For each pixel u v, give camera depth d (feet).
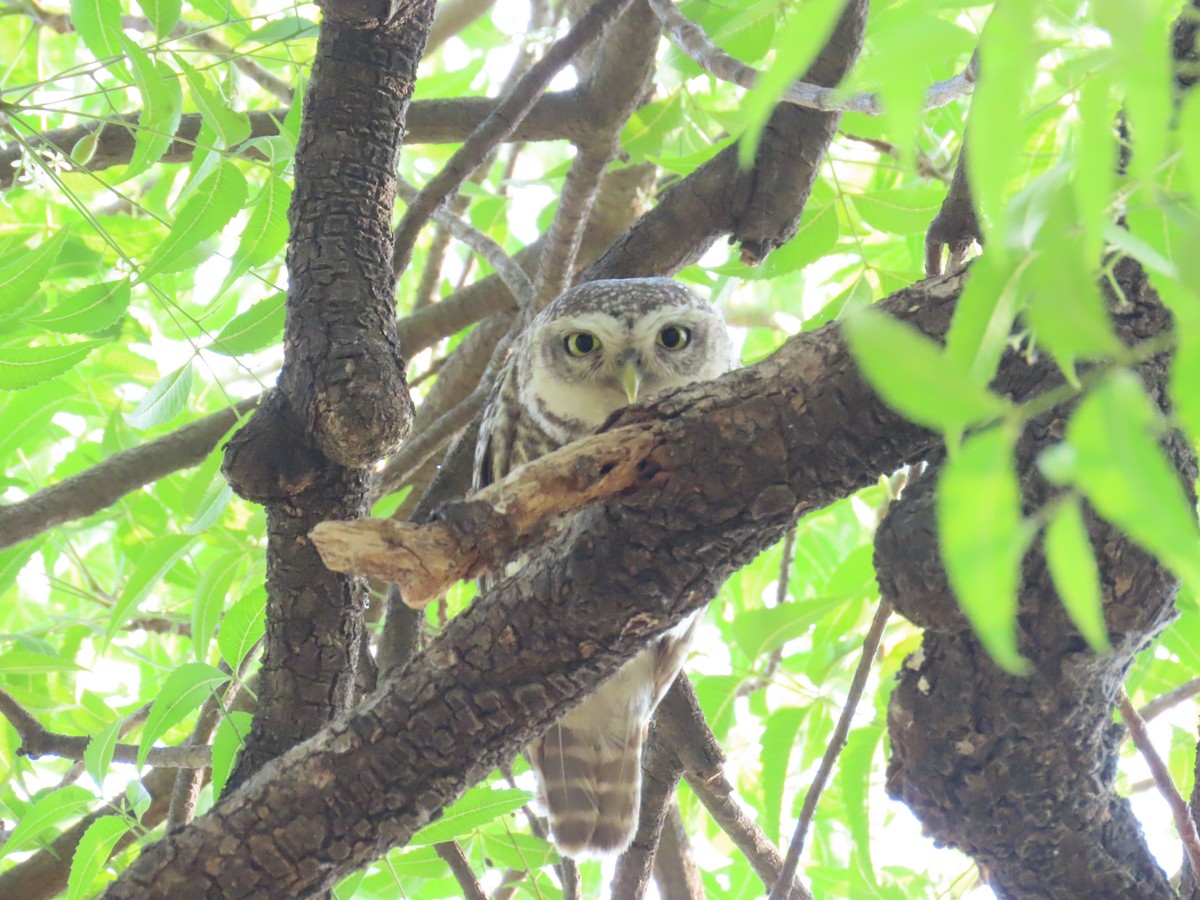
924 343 5.89
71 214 29.22
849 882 23.76
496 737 13.73
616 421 12.62
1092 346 6.02
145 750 16.99
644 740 23.67
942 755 13.61
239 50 25.34
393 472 25.94
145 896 13.60
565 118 25.29
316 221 15.75
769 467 12.37
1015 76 5.65
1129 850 14.06
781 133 21.02
